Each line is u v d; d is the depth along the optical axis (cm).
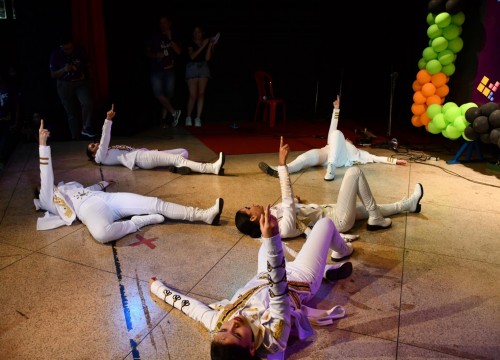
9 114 716
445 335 267
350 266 322
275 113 867
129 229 388
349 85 919
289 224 366
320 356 250
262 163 556
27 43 750
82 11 756
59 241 383
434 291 313
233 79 884
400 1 822
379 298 304
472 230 409
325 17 879
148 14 816
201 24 843
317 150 579
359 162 612
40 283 320
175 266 344
